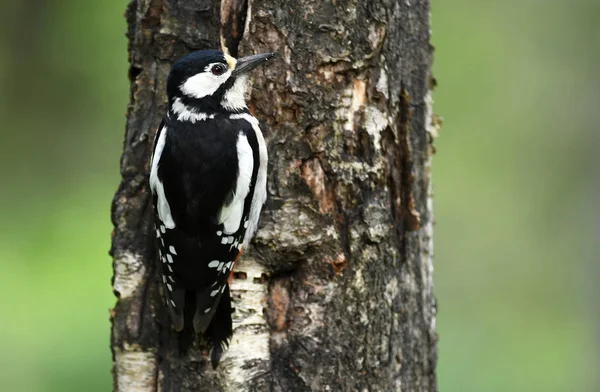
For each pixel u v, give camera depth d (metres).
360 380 9.92
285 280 10.00
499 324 22.25
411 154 10.39
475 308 22.28
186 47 10.23
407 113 10.33
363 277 9.90
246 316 9.91
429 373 10.82
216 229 9.63
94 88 19.56
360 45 9.88
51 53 19.39
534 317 22.41
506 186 22.53
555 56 22.89
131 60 10.45
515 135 22.48
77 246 19.00
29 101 19.53
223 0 10.12
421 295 10.66
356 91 9.94
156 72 10.31
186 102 9.96
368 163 9.94
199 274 9.67
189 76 9.92
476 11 22.22
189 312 9.98
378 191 10.00
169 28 10.23
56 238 19.06
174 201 9.70
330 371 9.86
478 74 22.20
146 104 10.36
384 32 10.00
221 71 9.89
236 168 9.66
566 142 22.88
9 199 19.39
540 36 22.81
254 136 9.80
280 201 9.88
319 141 9.88
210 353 9.92
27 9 19.25
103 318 17.55
